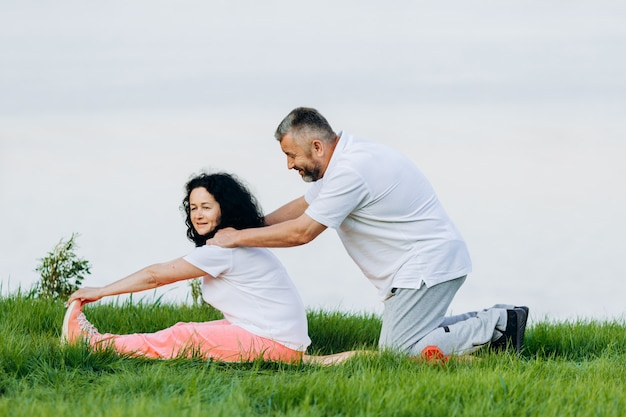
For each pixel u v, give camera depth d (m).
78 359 7.37
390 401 6.36
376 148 8.47
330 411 6.37
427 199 8.51
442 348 8.12
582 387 6.93
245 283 8.12
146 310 10.20
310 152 8.40
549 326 9.79
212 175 8.43
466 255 8.62
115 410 6.03
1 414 6.07
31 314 9.35
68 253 11.22
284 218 9.11
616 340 9.38
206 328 7.97
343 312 11.05
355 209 8.41
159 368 7.06
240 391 6.49
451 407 6.37
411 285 8.36
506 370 7.47
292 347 8.09
